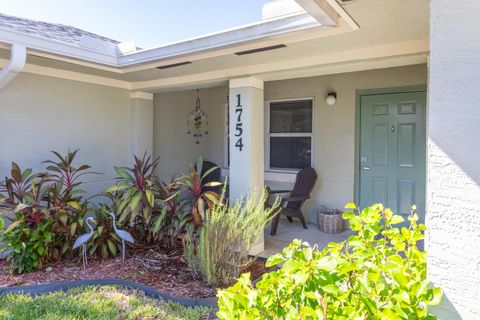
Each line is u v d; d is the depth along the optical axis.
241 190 4.10
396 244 1.54
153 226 4.12
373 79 4.89
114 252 3.86
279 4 2.80
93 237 3.71
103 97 4.94
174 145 6.24
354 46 3.10
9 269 3.48
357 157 5.07
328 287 1.08
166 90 5.23
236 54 3.42
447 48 1.05
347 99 5.12
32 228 3.54
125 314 2.59
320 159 5.42
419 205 4.60
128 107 5.32
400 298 1.05
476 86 1.01
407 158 4.68
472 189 1.02
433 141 1.08
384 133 4.85
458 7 1.03
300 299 1.13
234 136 4.14
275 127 5.96
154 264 3.71
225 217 3.44
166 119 6.07
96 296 2.90
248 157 4.04
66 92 4.48
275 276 1.22
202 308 2.76
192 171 4.14
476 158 1.01
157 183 4.22
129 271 3.51
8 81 3.50
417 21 2.44
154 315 2.60
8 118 3.95
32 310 2.61
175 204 4.20
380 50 3.10
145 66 4.07
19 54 3.31
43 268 3.55
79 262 3.74
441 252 1.07
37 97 4.19
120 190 4.13
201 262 3.23
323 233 4.97
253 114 4.05
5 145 3.93
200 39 3.32
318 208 5.47
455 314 1.04
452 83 1.05
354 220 1.58
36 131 4.20
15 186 3.82
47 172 4.13
